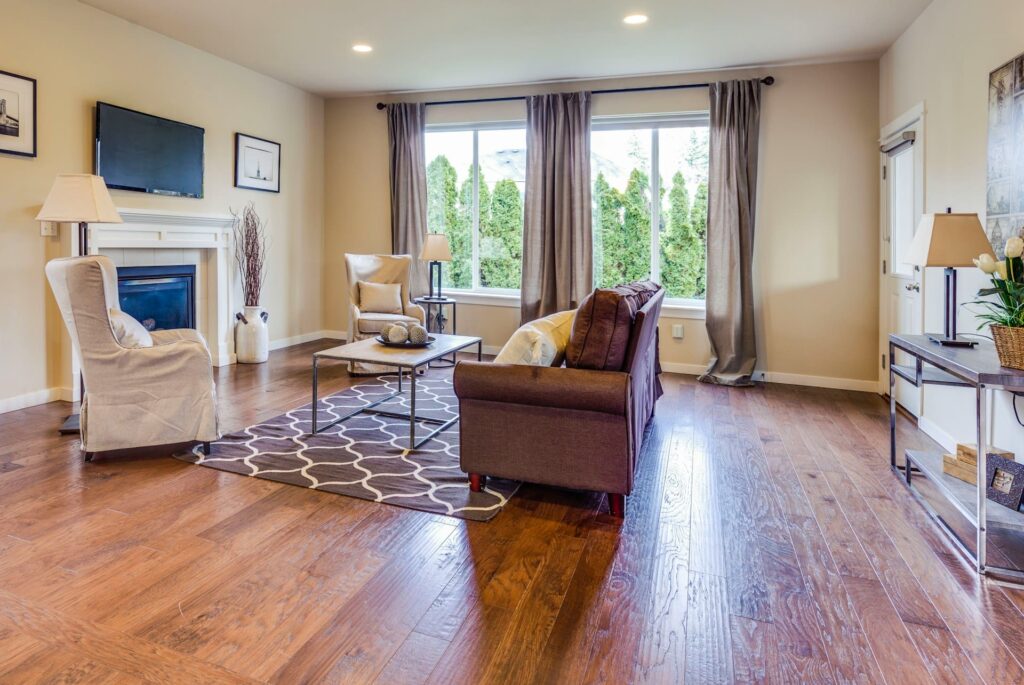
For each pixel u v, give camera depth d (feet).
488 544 7.38
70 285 9.07
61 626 5.61
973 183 10.17
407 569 6.75
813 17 13.02
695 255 17.79
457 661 5.24
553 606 6.09
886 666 5.22
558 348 8.75
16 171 12.07
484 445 8.70
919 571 6.80
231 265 17.66
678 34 14.16
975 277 10.01
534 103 18.08
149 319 15.60
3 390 12.22
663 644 5.51
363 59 16.58
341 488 8.98
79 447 10.46
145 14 13.65
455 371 8.60
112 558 6.84
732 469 10.07
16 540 7.21
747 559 7.07
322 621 5.77
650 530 7.82
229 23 14.08
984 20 9.75
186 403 9.94
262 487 8.96
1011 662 5.26
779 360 16.79
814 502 8.72
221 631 5.58
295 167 20.02
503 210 19.77
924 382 8.77
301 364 17.81
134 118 14.25
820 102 15.94
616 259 18.49
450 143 20.17
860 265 15.88
